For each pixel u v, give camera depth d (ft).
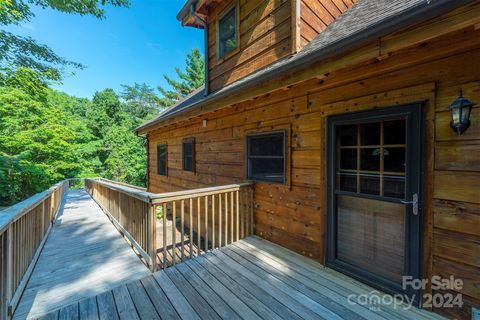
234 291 7.20
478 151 5.32
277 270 8.48
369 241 7.45
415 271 6.30
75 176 40.78
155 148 26.08
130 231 11.84
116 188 13.80
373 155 7.32
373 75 7.18
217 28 15.81
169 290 7.32
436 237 5.98
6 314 5.87
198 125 17.20
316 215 9.08
